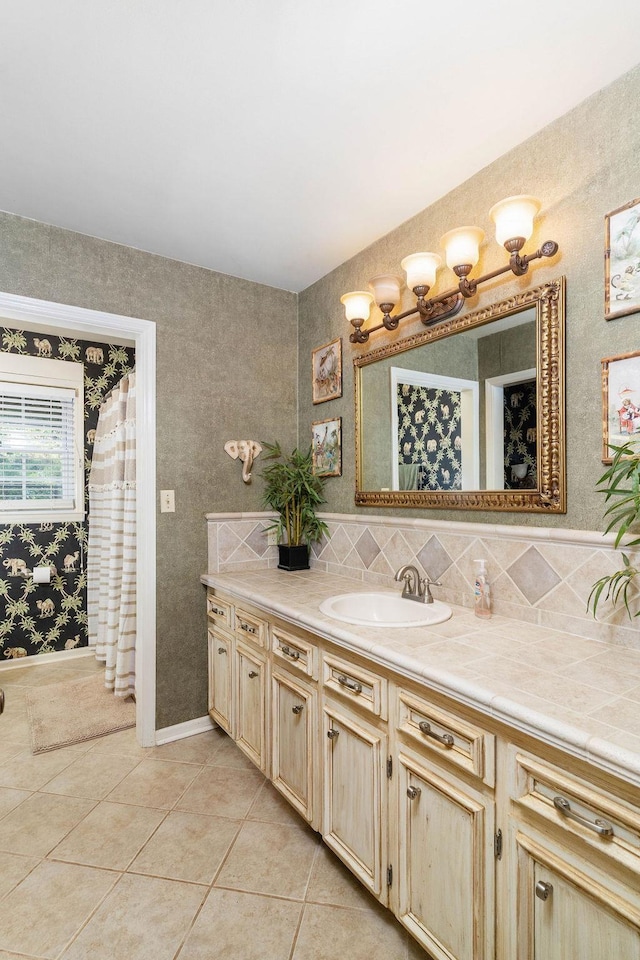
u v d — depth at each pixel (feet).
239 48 4.01
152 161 5.48
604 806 2.67
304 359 8.96
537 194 4.98
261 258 7.80
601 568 4.38
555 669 3.70
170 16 3.75
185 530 7.86
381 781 4.29
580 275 4.59
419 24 3.79
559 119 4.77
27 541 11.20
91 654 11.85
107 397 11.00
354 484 7.61
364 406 7.41
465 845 3.48
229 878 5.02
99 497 11.43
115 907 4.65
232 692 7.09
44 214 6.54
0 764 7.07
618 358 4.28
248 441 8.47
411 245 6.63
